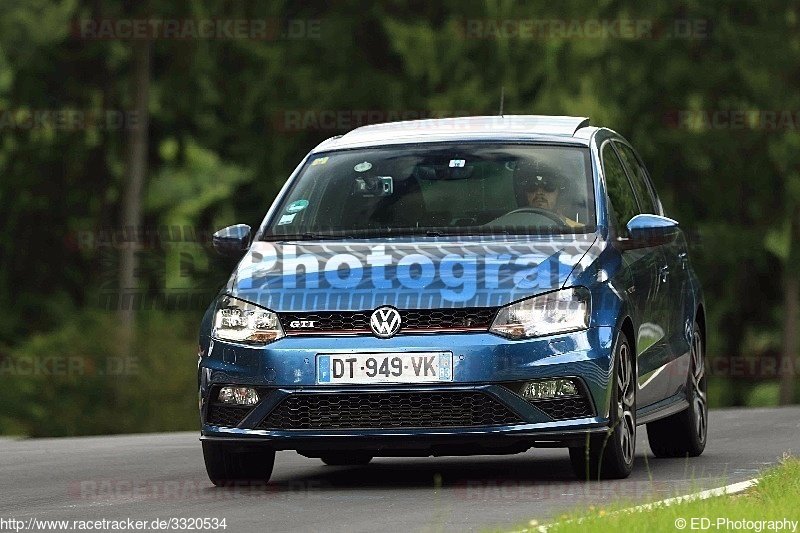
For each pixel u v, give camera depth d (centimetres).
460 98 12444
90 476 3372
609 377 2842
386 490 2856
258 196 12506
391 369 2794
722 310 13575
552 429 2789
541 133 3309
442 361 2786
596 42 12669
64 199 11700
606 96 12975
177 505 2708
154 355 8819
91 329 8950
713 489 2561
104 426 8694
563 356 2800
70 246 11812
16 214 11700
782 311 13688
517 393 2786
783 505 2300
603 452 2881
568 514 2231
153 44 11406
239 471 3006
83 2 11181
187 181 12588
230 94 11875
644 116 13275
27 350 8925
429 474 3203
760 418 4978
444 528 2298
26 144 11481
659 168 13350
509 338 2794
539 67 12612
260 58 11912
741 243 13288
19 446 4600
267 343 2848
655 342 3238
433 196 3134
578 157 3219
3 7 11112
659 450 3575
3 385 8744
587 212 3080
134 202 11175
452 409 2786
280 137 12256
